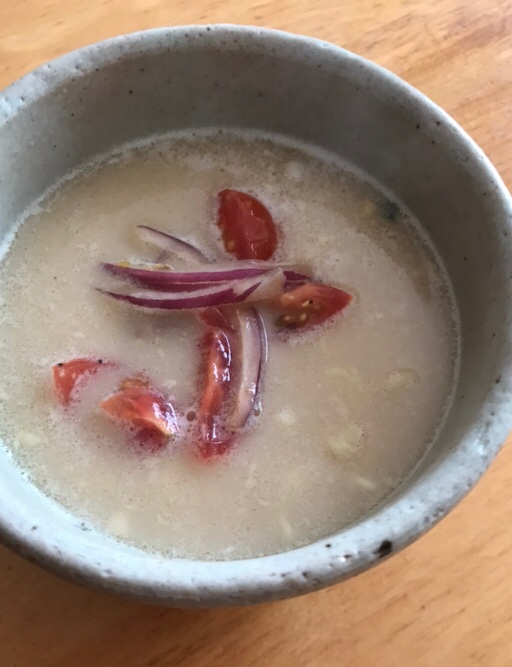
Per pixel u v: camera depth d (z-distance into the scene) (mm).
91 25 258
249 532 180
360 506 184
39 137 210
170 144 235
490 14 267
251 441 191
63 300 209
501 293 181
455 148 199
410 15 267
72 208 224
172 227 223
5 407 195
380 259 220
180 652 179
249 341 199
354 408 197
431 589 188
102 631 179
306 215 227
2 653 177
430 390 200
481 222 194
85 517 180
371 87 208
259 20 263
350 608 185
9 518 146
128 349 201
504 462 203
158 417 187
